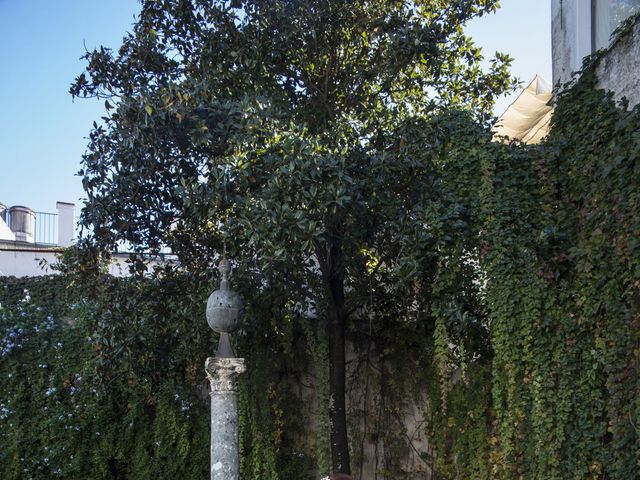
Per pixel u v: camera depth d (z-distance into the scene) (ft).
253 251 27.35
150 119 25.67
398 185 27.99
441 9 33.63
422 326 34.63
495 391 26.73
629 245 22.41
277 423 36.63
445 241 26.08
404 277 26.27
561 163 26.78
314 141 25.39
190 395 37.63
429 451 35.68
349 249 28.94
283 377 37.58
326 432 33.37
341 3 31.60
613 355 23.02
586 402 24.29
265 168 25.61
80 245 29.32
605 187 24.21
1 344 36.68
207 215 25.89
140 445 37.19
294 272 27.66
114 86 29.53
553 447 24.75
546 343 25.44
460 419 32.71
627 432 22.47
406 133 28.45
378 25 31.91
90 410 36.58
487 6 32.27
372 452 36.42
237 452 23.65
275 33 30.96
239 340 34.55
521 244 26.04
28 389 36.91
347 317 33.63
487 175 26.89
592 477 24.00
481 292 28.55
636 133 22.70
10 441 36.04
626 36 25.96
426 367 35.68
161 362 32.68
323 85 33.40
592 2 31.01
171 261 32.96
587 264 24.22
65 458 36.37
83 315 37.42
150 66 30.22
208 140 25.89
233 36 30.81
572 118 27.37
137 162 27.12
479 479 31.40
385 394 36.63
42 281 39.01
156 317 31.65
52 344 37.50
